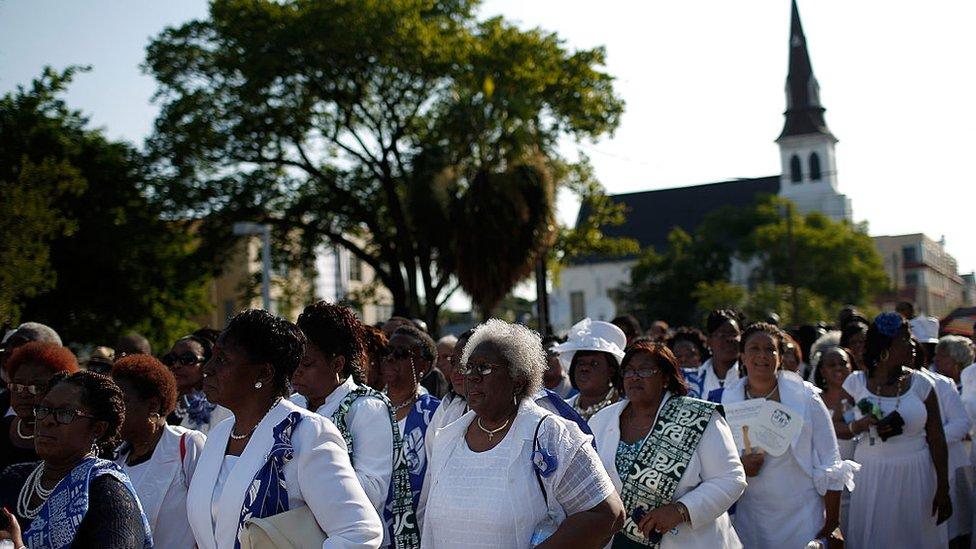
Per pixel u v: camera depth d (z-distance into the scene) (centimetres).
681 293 6581
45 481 396
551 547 363
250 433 369
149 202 3055
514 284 2019
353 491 354
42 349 508
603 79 3038
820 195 9269
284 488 352
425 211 2098
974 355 1111
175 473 457
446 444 409
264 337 370
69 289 3152
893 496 754
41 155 2958
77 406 391
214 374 369
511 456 386
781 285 6006
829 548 621
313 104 3070
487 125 2067
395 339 597
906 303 1331
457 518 387
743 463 609
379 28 2769
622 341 658
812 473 616
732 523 622
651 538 503
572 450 382
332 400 463
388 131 3070
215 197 3092
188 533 454
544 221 2006
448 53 2830
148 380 465
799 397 633
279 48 2831
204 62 2972
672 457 510
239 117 2978
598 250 3219
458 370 529
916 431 757
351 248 3269
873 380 779
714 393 679
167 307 3422
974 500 877
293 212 3219
